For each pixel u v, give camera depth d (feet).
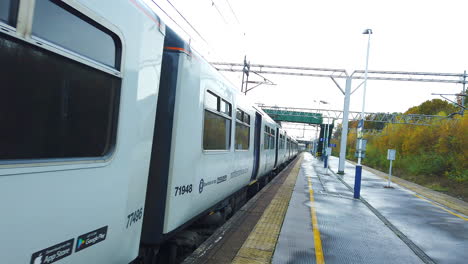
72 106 6.48
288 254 16.84
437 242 21.75
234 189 23.68
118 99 7.92
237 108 22.22
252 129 28.91
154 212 11.43
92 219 7.13
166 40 11.92
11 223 5.15
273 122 49.44
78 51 6.50
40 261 5.73
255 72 67.15
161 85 11.73
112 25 7.40
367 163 135.44
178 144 11.86
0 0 4.84
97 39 7.06
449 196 48.67
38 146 5.75
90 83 6.95
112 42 7.63
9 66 5.08
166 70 11.77
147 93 9.35
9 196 5.11
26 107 5.46
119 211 8.24
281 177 57.36
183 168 12.51
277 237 19.56
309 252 17.46
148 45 9.29
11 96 5.17
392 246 20.07
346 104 69.51
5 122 5.12
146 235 11.41
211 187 16.71
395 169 99.04
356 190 38.50
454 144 72.69
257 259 15.38
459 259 18.44
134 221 9.14
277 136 55.16
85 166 6.79
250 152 28.09
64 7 5.99
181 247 16.15
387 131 128.26
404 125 109.50
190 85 12.67
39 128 5.75
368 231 23.29
